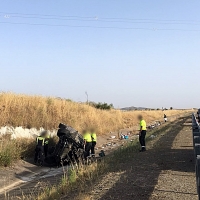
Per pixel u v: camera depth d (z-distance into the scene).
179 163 12.20
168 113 81.62
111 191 8.26
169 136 23.56
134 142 20.30
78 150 16.41
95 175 10.56
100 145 25.52
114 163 12.82
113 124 36.84
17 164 15.03
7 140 16.52
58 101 25.59
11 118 19.61
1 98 20.62
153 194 7.76
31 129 20.00
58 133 16.66
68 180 10.27
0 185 11.77
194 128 13.24
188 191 8.02
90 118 29.25
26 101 22.16
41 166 15.81
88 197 7.79
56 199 8.25
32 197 9.10
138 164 12.26
